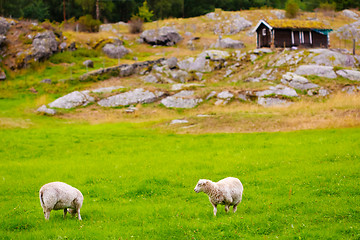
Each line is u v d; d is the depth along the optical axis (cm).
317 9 10025
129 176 1955
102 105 4678
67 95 4769
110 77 5822
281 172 1867
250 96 4612
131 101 4744
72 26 8381
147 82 5600
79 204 1245
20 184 1845
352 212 1193
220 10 9769
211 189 1184
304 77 4938
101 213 1345
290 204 1339
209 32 8769
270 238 1030
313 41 6369
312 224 1130
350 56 5569
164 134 3397
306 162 2031
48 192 1172
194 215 1288
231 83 5312
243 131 3344
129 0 10906
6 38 6253
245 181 1758
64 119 4216
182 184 1780
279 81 4994
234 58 6209
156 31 8188
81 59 6712
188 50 7500
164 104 4678
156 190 1695
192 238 1060
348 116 3412
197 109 4503
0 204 1504
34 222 1232
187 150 2650
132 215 1315
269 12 9719
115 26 9256
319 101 4394
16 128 3691
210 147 2709
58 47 6750
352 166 1803
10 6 9044
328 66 5184
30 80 5538
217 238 1055
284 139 2775
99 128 3731
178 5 11275
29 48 6175
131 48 7781
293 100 4462
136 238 1069
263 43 6538
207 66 6094
